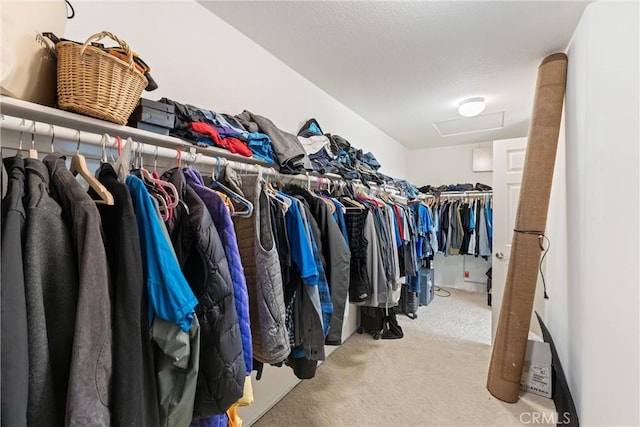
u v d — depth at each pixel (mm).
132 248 619
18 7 740
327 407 1785
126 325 582
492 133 3973
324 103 2656
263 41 1887
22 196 541
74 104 812
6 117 696
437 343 2650
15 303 472
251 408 1657
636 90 1269
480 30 1775
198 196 855
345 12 1627
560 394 1674
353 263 1882
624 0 1287
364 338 2760
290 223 1225
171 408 685
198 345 696
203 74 1565
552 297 2125
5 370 446
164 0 1396
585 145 1409
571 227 1643
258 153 1462
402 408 1767
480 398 1853
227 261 835
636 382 1275
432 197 4359
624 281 1295
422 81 2455
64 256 568
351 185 2205
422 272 3789
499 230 2654
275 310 1027
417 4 1565
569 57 1783
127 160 779
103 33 848
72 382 517
